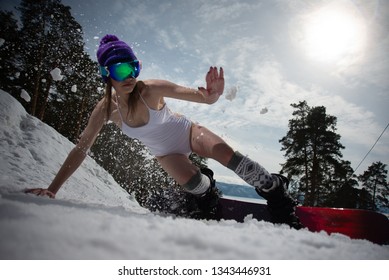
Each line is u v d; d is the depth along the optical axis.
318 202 20.94
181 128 2.06
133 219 1.15
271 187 1.82
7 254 0.65
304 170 20.88
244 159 1.84
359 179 28.41
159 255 0.77
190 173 1.88
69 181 4.48
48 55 14.30
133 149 14.41
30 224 0.84
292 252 0.95
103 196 4.80
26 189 1.83
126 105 1.99
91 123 2.04
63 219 0.96
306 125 21.06
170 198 1.96
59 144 5.40
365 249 1.21
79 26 13.75
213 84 1.88
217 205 1.99
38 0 14.07
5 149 4.11
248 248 0.90
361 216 1.92
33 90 16.31
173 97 1.93
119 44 1.87
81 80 15.13
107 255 0.72
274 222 1.85
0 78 15.78
